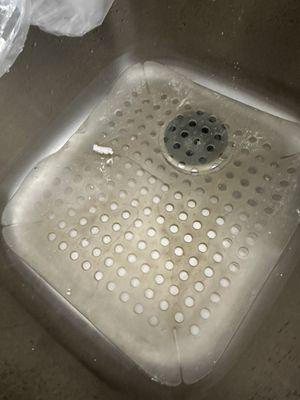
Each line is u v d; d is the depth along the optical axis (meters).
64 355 0.32
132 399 0.31
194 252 0.37
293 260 0.35
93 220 0.38
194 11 0.41
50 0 0.36
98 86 0.44
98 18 0.39
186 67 0.45
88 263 0.37
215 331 0.34
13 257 0.36
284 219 0.37
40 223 0.38
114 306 0.35
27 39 0.36
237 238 0.37
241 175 0.40
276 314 0.33
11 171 0.39
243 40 0.41
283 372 0.29
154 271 0.36
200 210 0.39
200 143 0.42
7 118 0.37
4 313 0.32
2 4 0.33
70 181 0.40
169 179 0.40
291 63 0.39
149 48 0.45
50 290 0.35
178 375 0.32
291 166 0.40
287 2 0.37
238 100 0.43
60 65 0.40
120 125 0.43
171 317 0.35
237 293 0.35
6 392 0.27
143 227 0.38
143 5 0.41
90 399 0.29
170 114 0.43
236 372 0.31
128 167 0.41
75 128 0.42
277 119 0.42
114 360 0.33
